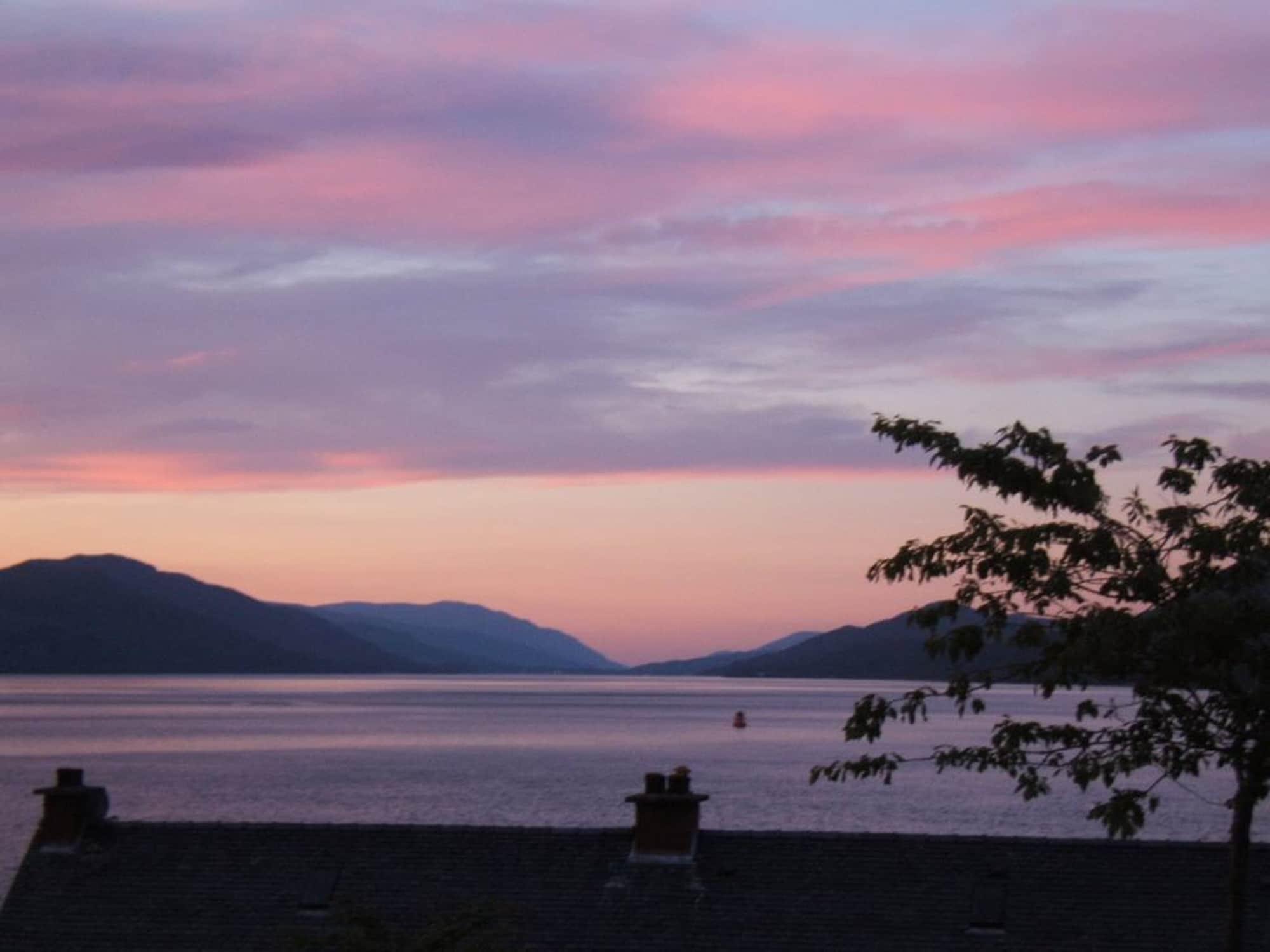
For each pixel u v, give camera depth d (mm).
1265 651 17922
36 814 96125
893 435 19703
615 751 176125
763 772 140250
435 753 171875
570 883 28562
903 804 100500
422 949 21609
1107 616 18203
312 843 29953
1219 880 27281
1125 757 18719
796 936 27031
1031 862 28094
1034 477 19109
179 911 28609
